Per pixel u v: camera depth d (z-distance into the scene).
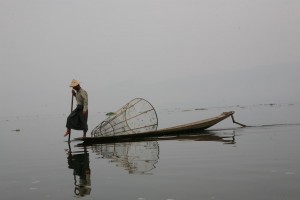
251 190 5.05
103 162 8.18
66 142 13.72
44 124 34.16
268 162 6.91
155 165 7.41
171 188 5.42
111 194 5.28
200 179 5.88
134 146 10.92
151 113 13.99
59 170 7.51
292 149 8.28
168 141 11.65
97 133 13.90
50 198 5.26
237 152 8.36
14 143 14.87
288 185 5.18
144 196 5.07
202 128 14.09
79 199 5.11
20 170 7.84
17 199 5.32
